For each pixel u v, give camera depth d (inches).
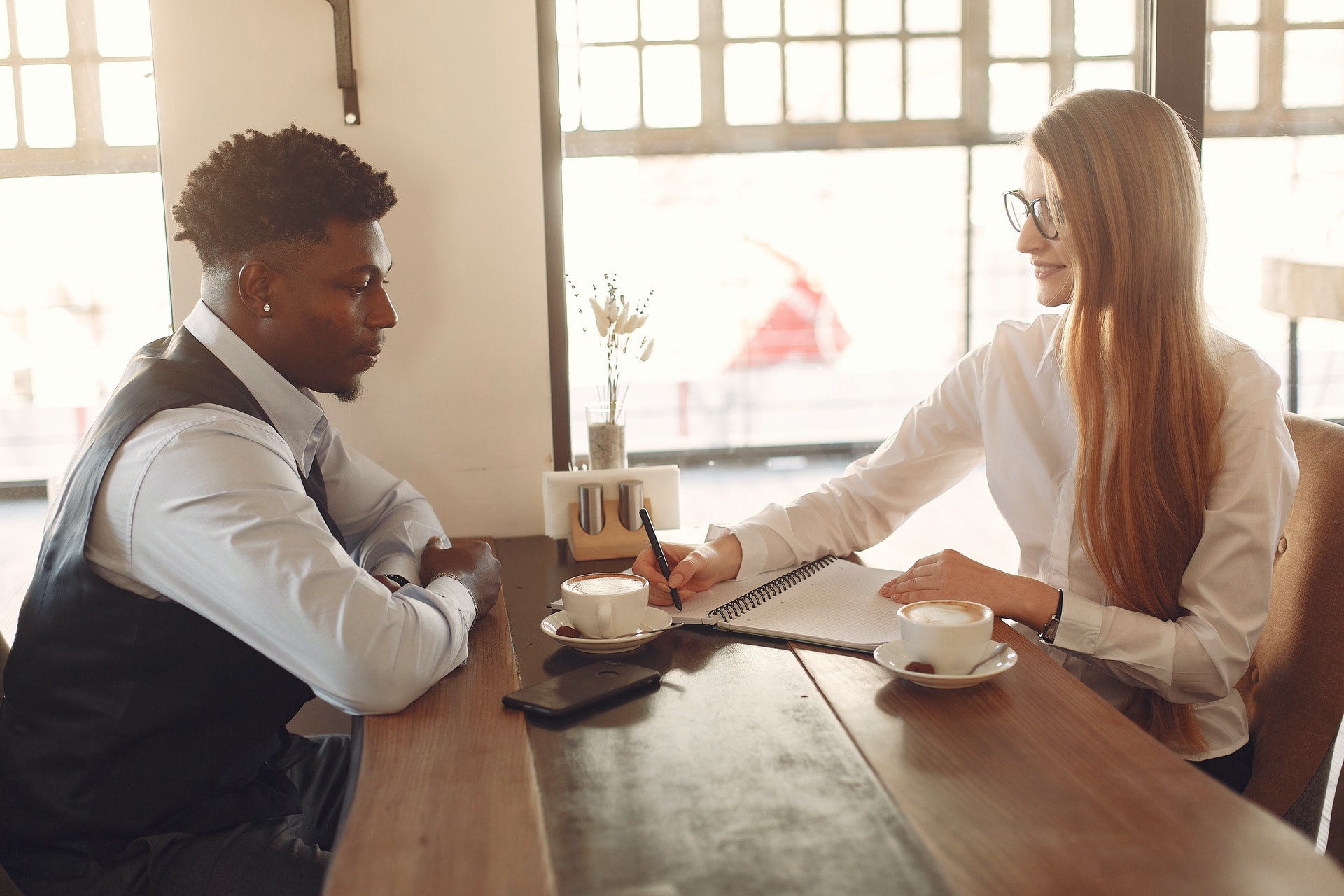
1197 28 73.5
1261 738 50.3
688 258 73.2
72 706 41.2
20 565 68.4
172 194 62.6
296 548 39.2
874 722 35.2
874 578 51.8
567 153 70.4
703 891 25.5
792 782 31.1
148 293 67.5
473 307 67.0
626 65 70.2
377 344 49.5
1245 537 45.2
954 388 59.7
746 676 40.2
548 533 62.9
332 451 58.1
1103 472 49.2
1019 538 57.9
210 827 43.3
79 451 44.0
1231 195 77.3
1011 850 26.8
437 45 64.1
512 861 27.1
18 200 65.7
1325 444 50.8
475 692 39.7
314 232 45.2
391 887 25.9
